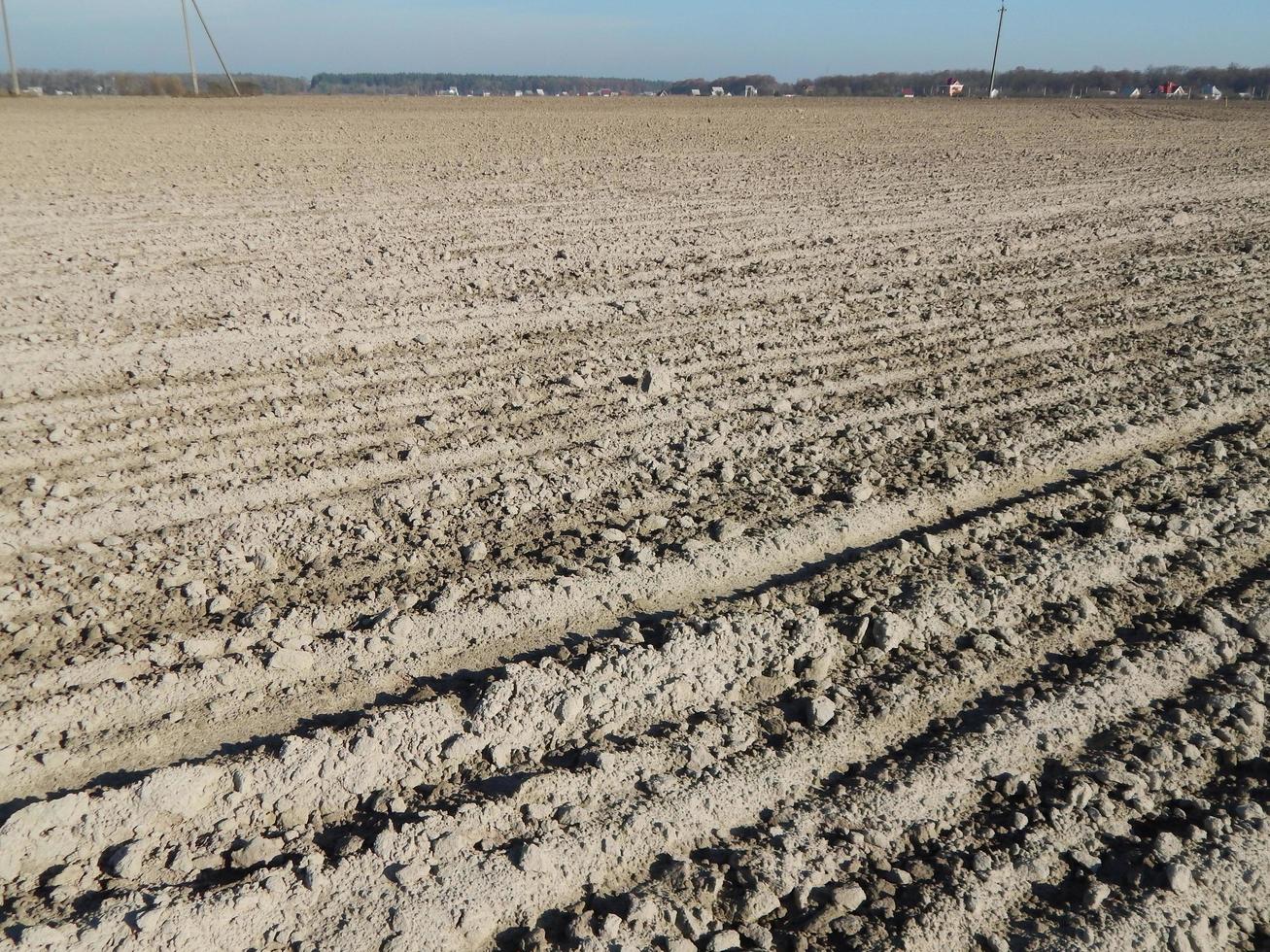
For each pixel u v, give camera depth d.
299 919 2.62
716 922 2.67
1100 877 2.83
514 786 3.08
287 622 3.85
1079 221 12.71
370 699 3.48
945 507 4.96
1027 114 36.34
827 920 2.67
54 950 2.48
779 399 6.29
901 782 3.15
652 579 4.23
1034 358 7.24
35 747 3.21
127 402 6.15
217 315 8.02
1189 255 10.73
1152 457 5.61
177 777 3.01
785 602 4.08
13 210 12.84
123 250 10.41
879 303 8.71
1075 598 4.16
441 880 2.73
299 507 4.82
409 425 5.85
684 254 10.64
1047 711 3.47
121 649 3.67
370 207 13.41
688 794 3.07
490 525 4.69
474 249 10.69
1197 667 3.74
